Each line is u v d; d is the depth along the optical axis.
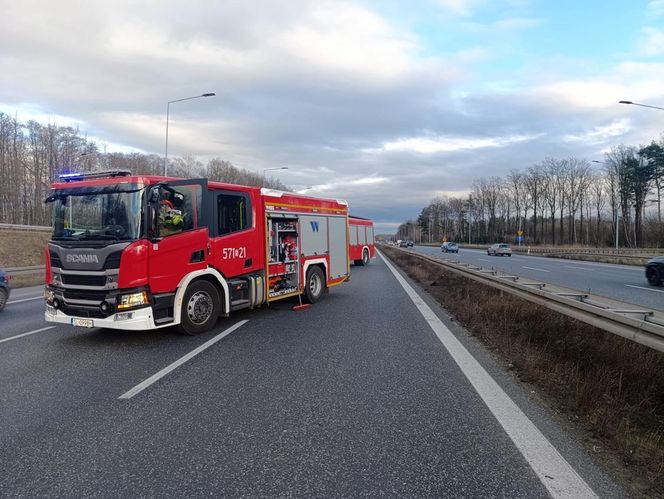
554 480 3.05
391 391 4.89
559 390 4.66
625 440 3.56
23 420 4.16
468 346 6.89
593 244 80.62
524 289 8.37
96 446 3.62
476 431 3.87
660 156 62.16
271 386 5.08
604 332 6.33
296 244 10.64
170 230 7.24
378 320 9.16
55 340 7.50
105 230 6.86
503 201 110.19
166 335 7.80
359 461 3.36
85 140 66.75
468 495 2.89
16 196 59.25
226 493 2.94
